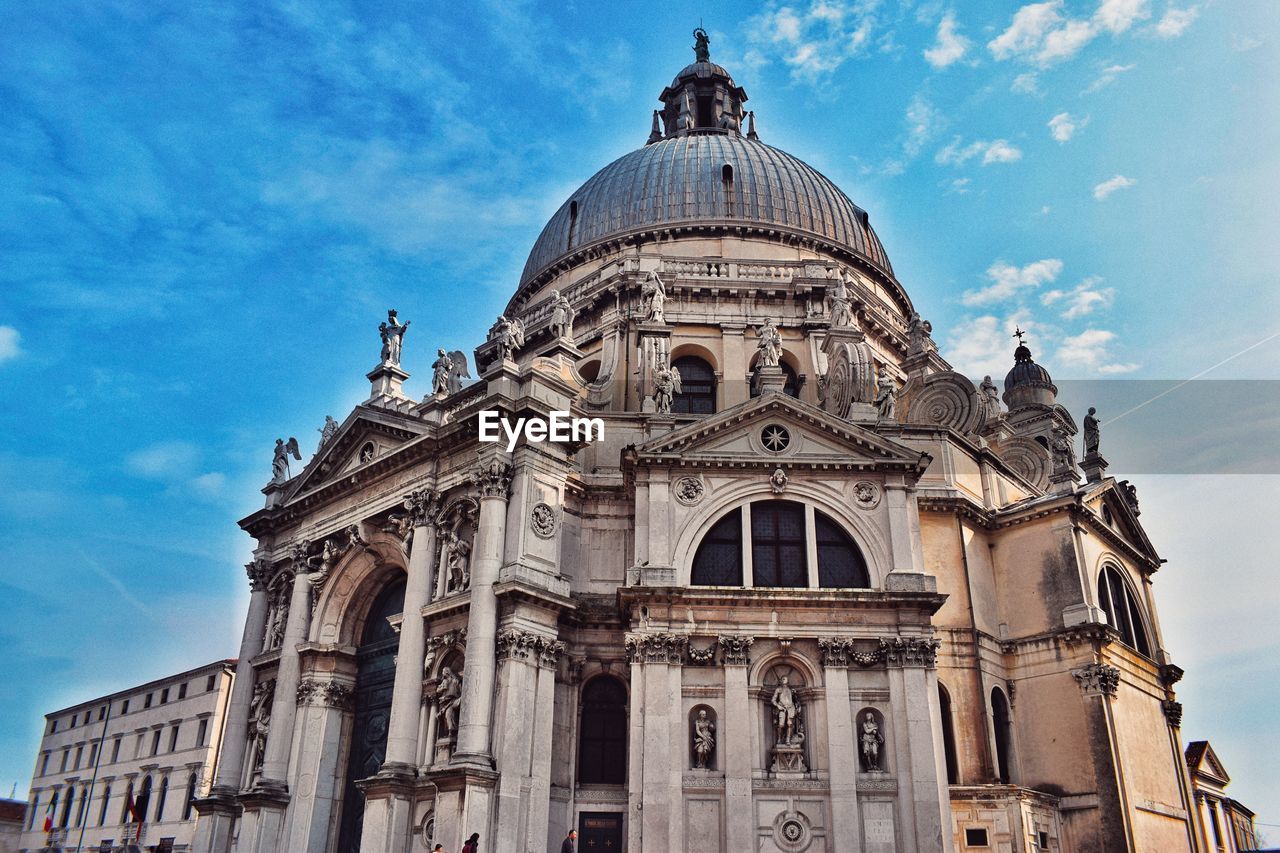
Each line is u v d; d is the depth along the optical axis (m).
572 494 38.16
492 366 37.78
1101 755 37.19
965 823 35.22
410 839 33.75
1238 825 63.19
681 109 67.31
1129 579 45.38
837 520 36.25
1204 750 55.38
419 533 38.09
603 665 36.06
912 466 36.66
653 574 34.56
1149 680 43.19
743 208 52.78
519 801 31.62
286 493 47.50
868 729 33.12
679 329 47.47
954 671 38.38
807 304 47.69
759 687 33.81
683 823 31.73
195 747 70.94
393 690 38.59
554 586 35.06
